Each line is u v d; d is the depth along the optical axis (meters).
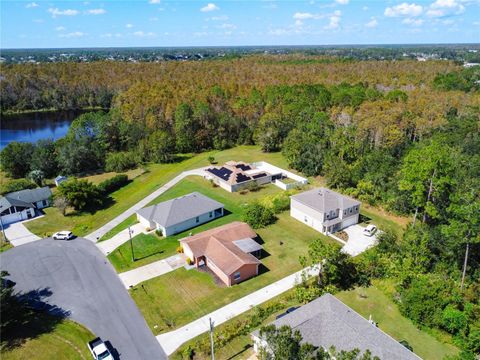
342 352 22.16
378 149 68.69
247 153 88.38
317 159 69.06
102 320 32.72
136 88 114.81
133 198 61.47
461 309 32.28
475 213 34.41
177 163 81.75
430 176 44.97
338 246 37.12
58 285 37.81
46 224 52.38
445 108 83.00
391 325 31.97
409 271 36.72
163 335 30.91
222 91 111.69
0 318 29.94
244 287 37.28
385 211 55.56
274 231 49.25
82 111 147.12
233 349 29.28
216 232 44.03
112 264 41.59
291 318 28.66
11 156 71.56
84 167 77.56
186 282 38.12
